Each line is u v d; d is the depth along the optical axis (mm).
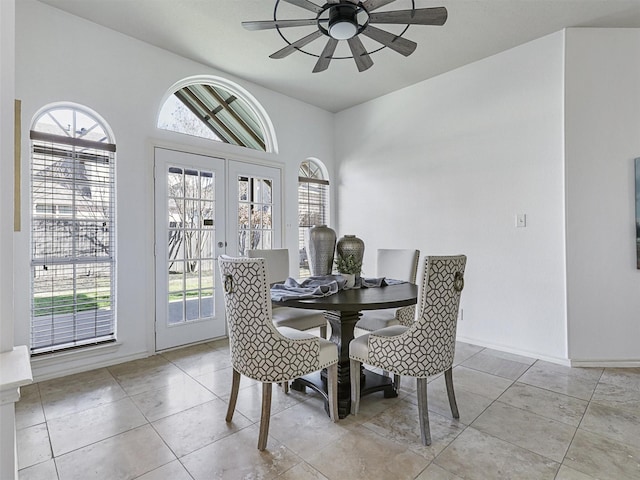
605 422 1983
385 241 4246
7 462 900
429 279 1793
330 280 2463
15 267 2451
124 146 2988
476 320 3426
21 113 2469
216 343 3490
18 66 2465
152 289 3158
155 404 2213
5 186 1034
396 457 1681
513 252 3182
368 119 4445
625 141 2812
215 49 3221
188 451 1731
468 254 3480
